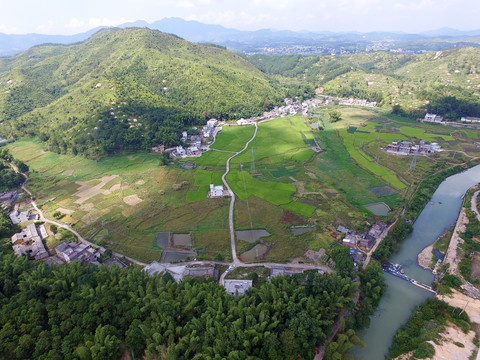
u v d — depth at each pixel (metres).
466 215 130.12
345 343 70.88
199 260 107.00
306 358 69.75
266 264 103.62
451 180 166.75
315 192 151.50
